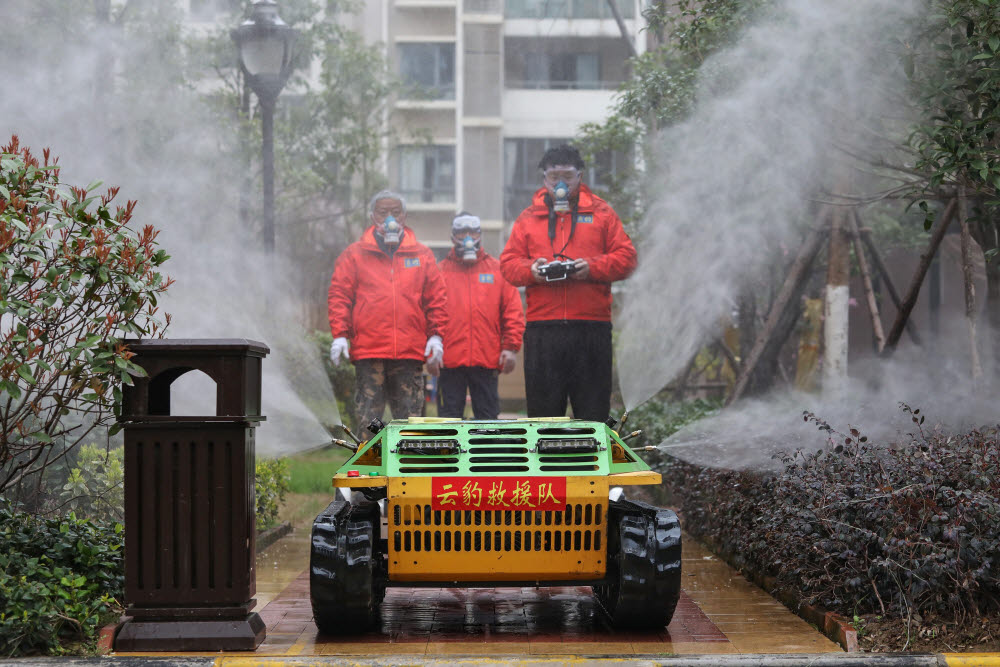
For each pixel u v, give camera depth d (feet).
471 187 92.89
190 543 16.24
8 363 16.40
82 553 18.22
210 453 16.35
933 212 22.93
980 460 17.69
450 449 16.90
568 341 27.94
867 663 15.08
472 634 17.44
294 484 39.09
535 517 16.53
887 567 16.48
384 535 18.83
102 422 18.35
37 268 16.98
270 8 34.71
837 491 18.01
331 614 16.78
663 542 16.93
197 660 15.26
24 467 18.79
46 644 15.99
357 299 29.94
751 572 22.00
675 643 16.70
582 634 17.39
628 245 28.17
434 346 30.19
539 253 28.04
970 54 21.97
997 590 16.60
